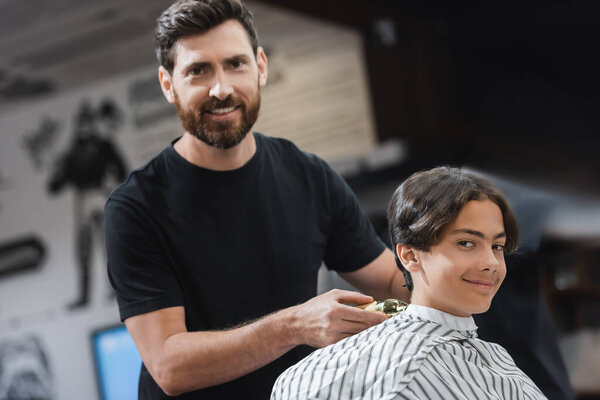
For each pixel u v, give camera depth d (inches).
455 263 47.8
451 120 167.2
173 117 194.2
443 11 167.6
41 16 163.2
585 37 170.1
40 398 204.4
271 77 175.9
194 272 62.2
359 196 165.2
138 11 163.0
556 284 125.6
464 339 48.9
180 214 62.4
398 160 160.9
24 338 207.9
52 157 208.1
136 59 191.0
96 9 160.6
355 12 162.7
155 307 60.1
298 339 53.7
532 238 73.7
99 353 141.3
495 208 48.3
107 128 201.6
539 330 72.1
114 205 62.6
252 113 59.5
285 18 165.0
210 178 62.7
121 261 61.2
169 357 57.3
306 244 65.8
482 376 46.6
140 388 64.5
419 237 48.6
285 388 47.5
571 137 168.9
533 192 76.5
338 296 53.1
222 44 57.7
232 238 63.1
